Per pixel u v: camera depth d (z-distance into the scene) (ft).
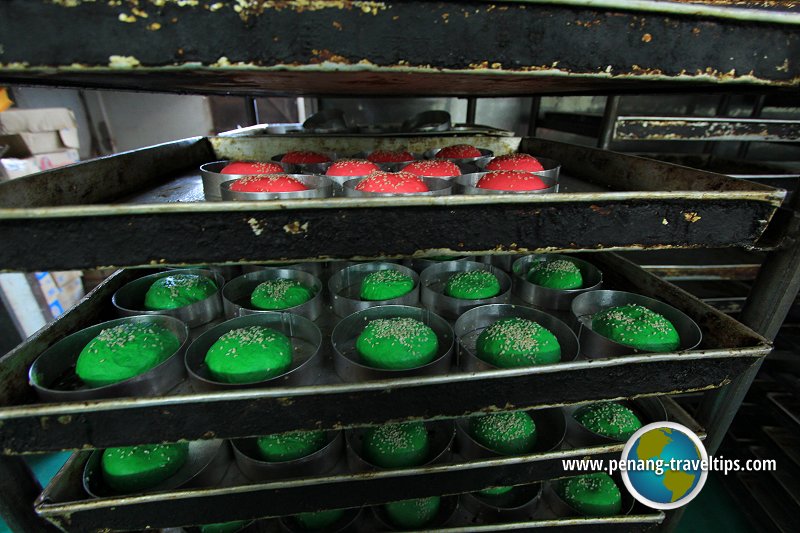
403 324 1.51
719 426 1.57
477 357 1.45
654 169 1.60
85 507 1.28
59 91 4.50
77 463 1.43
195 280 1.76
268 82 1.54
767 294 1.36
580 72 1.04
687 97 3.97
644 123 2.22
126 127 5.04
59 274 3.08
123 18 0.89
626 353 1.40
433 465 1.42
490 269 1.91
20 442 1.11
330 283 1.81
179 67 0.93
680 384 1.32
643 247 1.18
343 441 1.60
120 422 1.14
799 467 2.16
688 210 1.13
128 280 1.79
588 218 1.13
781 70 1.08
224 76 1.22
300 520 1.67
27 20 0.87
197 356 1.44
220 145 2.51
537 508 1.74
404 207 1.07
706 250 2.95
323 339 1.56
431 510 1.66
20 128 3.23
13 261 0.99
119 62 0.92
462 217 1.10
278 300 1.69
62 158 3.41
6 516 1.29
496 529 1.59
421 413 1.27
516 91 2.21
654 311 1.63
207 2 0.90
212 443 1.57
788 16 1.02
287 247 1.08
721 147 3.92
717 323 1.43
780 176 2.39
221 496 1.36
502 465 1.45
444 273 1.97
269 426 1.22
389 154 2.36
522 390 1.28
